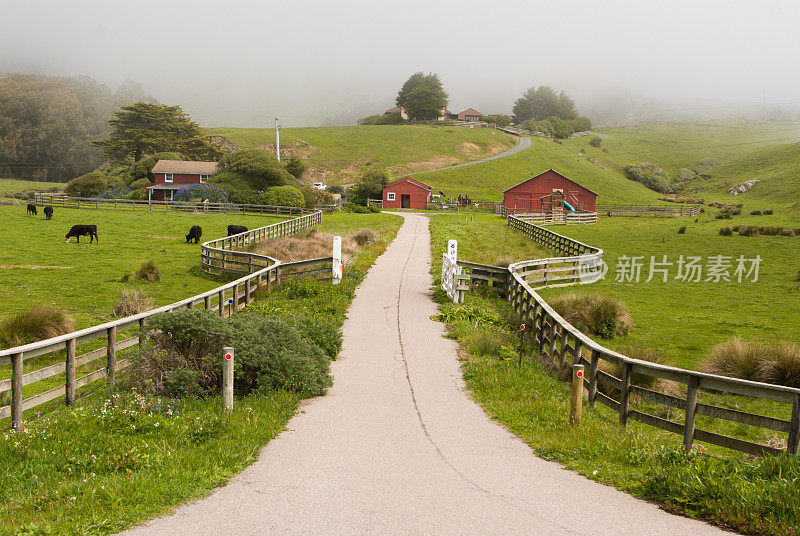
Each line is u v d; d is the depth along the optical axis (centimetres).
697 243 4212
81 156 16562
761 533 516
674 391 1158
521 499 588
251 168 6825
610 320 1662
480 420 891
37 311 1388
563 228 5506
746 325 1869
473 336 1445
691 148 17638
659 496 598
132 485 561
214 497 568
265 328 1108
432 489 607
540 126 18800
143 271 2341
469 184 11069
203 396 938
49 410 878
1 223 4244
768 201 9594
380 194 8525
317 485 607
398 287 2248
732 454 868
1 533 461
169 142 10688
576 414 855
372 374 1148
